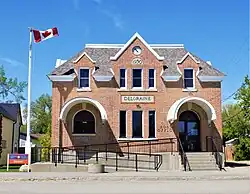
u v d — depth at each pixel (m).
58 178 21.61
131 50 32.41
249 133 48.28
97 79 31.89
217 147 31.14
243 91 43.12
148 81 32.16
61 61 34.56
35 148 33.38
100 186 18.69
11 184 19.84
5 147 44.44
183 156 28.02
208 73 32.19
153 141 31.20
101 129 31.45
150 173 24.33
